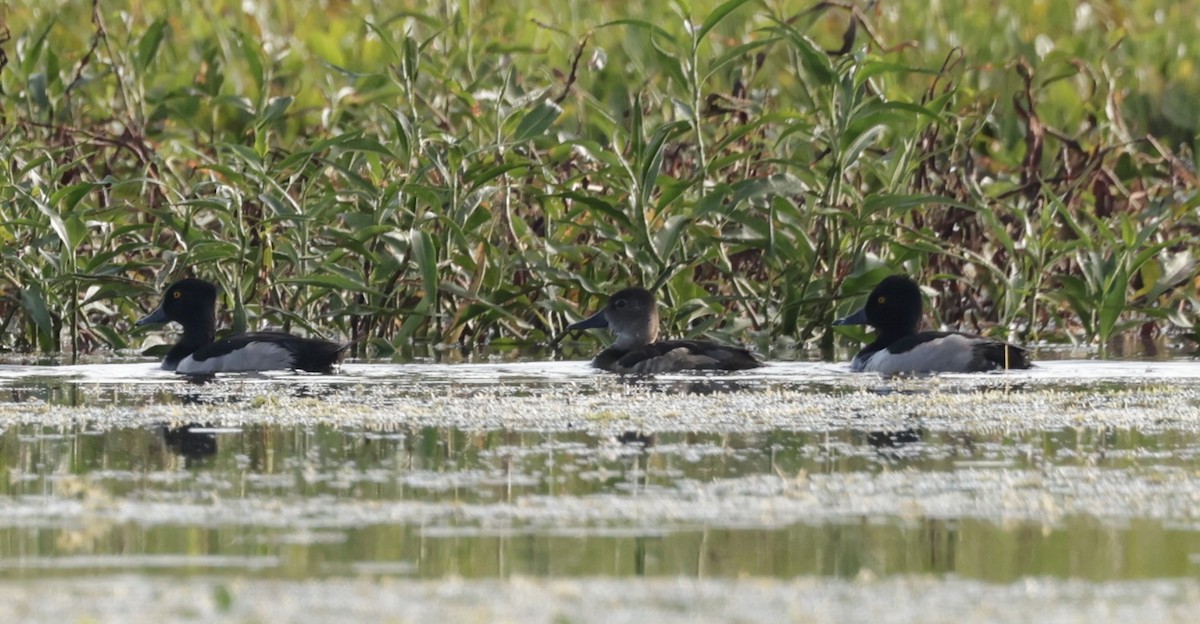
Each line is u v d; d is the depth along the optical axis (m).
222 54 24.69
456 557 8.12
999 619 6.96
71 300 18.91
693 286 19.14
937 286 20.53
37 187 18.88
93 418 13.14
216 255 18.45
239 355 16.84
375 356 18.42
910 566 7.94
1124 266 18.75
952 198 19.17
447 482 10.14
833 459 10.95
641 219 18.17
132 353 19.06
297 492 9.83
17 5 25.97
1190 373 16.30
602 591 7.43
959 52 26.22
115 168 21.36
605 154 18.34
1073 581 7.63
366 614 6.98
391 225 18.41
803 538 8.55
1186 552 8.21
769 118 18.39
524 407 13.73
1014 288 19.02
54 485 10.06
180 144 20.72
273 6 28.64
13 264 18.98
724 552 8.23
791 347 18.92
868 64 18.08
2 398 14.55
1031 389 15.02
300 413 13.40
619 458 11.04
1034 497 9.61
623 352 17.30
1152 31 27.69
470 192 18.31
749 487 9.94
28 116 20.81
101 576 7.72
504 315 18.89
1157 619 6.94
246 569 7.86
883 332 17.89
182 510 9.29
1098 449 11.36
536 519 9.03
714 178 20.25
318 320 19.50
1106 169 21.05
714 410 13.52
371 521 8.99
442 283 18.38
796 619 6.93
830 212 18.12
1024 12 28.36
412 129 18.34
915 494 9.70
